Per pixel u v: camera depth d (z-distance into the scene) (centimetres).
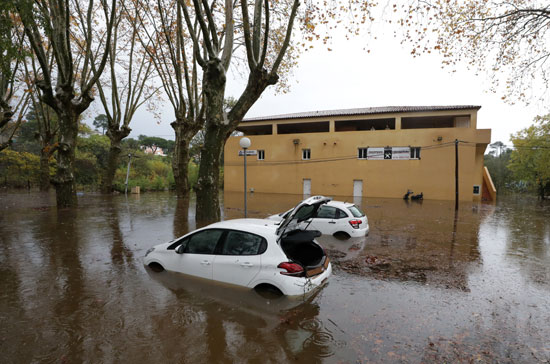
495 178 4306
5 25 813
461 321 385
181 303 423
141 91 2372
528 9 965
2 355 305
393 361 297
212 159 1129
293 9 1026
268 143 3052
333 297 455
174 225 1098
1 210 1456
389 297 459
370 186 2656
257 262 446
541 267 636
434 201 2302
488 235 1002
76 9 1582
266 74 1072
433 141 2445
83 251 730
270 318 384
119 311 403
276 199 2334
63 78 1352
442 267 625
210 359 301
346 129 3244
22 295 459
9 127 3064
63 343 329
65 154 1481
